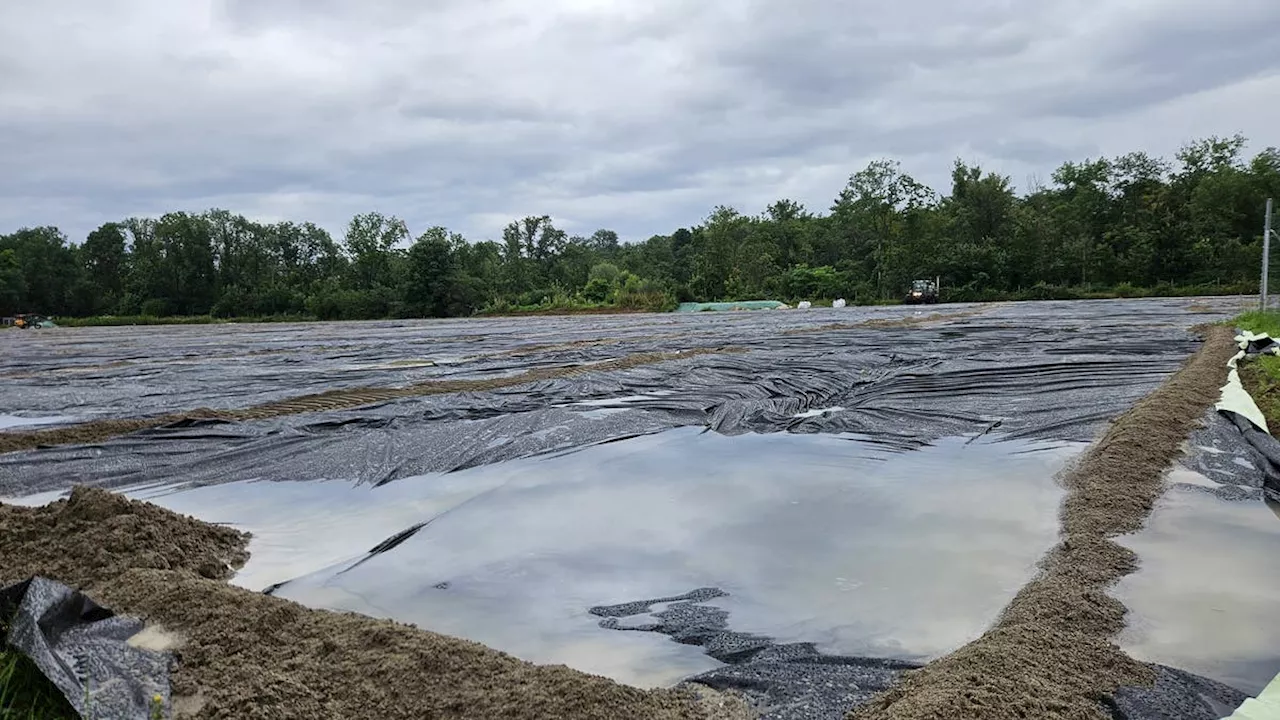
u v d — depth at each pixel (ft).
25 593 9.05
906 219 175.11
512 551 13.28
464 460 19.94
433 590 11.73
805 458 19.42
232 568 13.00
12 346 77.00
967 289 155.94
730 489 16.76
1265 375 27.96
